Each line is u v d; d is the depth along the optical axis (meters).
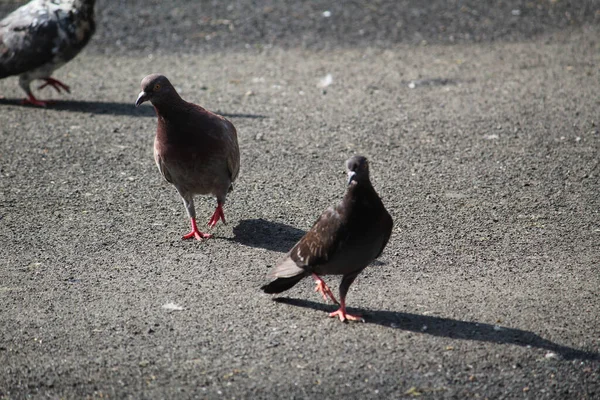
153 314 8.77
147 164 13.66
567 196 12.00
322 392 7.36
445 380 7.52
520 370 7.66
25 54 16.30
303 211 11.73
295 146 14.41
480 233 10.85
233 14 22.48
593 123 15.11
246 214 11.70
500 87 17.47
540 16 22.14
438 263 10.02
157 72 18.95
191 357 7.93
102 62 19.70
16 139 14.85
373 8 22.83
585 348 7.99
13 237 10.84
